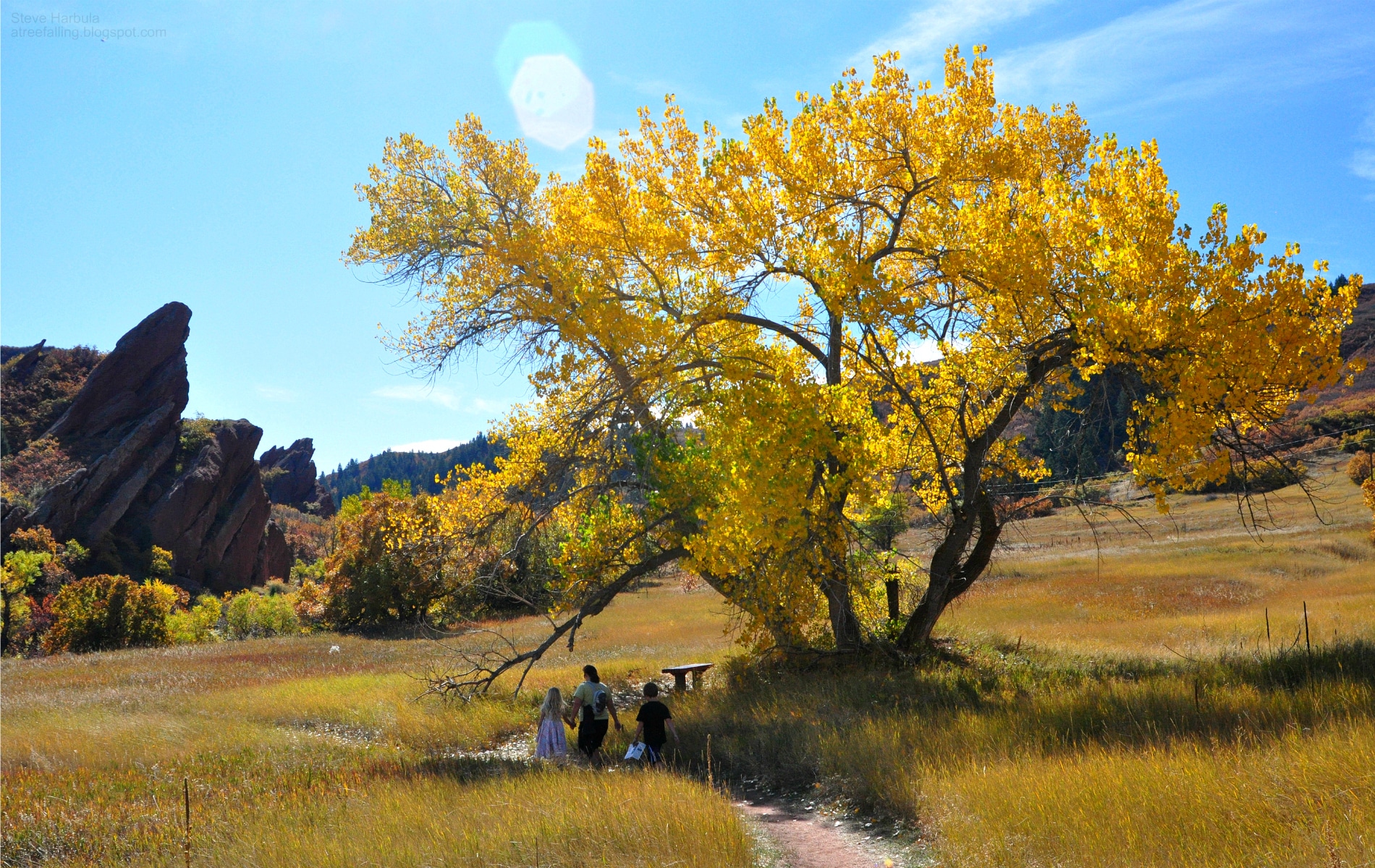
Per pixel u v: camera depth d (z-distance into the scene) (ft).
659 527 48.03
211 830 23.44
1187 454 32.37
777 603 41.57
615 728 38.91
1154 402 33.01
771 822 24.50
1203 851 15.10
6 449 287.28
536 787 26.18
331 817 23.73
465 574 50.62
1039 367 39.11
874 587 53.26
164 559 250.37
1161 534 162.40
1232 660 40.29
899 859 19.47
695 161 42.86
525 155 49.67
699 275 42.19
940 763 24.62
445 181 49.21
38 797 28.86
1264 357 30.55
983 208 35.50
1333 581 95.96
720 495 43.24
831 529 38.78
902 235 46.24
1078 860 15.96
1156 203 31.94
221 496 283.59
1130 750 22.20
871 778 25.00
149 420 279.69
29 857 22.54
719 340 42.65
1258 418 34.68
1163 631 65.51
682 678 50.47
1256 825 15.74
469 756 37.01
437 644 97.81
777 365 41.01
